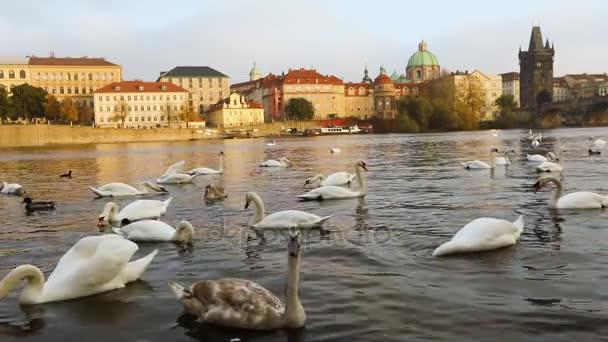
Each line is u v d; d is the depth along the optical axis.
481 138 89.12
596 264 10.50
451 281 9.65
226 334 7.61
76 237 14.52
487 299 8.71
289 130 163.00
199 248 12.60
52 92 183.12
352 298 8.91
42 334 7.87
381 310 8.35
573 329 7.48
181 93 176.00
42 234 15.02
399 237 13.32
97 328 8.02
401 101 154.00
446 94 161.25
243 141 115.81
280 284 9.79
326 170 35.47
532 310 8.20
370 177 28.89
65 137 123.50
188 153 66.75
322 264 11.02
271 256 11.74
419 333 7.46
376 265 10.81
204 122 172.75
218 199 21.41
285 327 7.66
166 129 137.25
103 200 22.30
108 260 9.31
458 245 11.37
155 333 7.75
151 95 173.62
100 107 170.25
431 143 74.25
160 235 13.29
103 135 129.12
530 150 51.53
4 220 17.59
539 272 10.06
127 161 52.69
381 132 152.38
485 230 11.65
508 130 143.12
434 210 17.25
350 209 17.84
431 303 8.59
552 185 23.25
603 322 7.69
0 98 135.75
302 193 22.78
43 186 29.33
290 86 195.50
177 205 19.94
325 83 198.25
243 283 8.29
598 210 15.98
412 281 9.71
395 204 18.72
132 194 23.48
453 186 23.64
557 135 92.88
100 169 42.31
